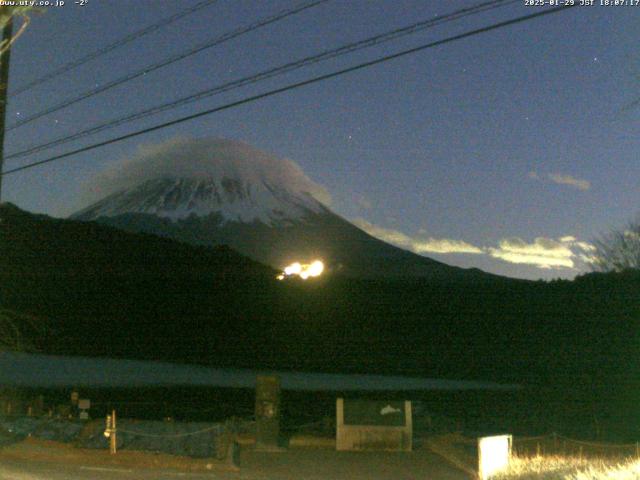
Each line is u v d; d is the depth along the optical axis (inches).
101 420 979.9
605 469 571.8
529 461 735.1
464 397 1392.7
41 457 752.3
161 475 678.5
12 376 1562.5
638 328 1658.5
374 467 753.0
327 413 1246.3
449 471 732.7
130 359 1879.9
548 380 1529.3
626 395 1348.4
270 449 836.0
